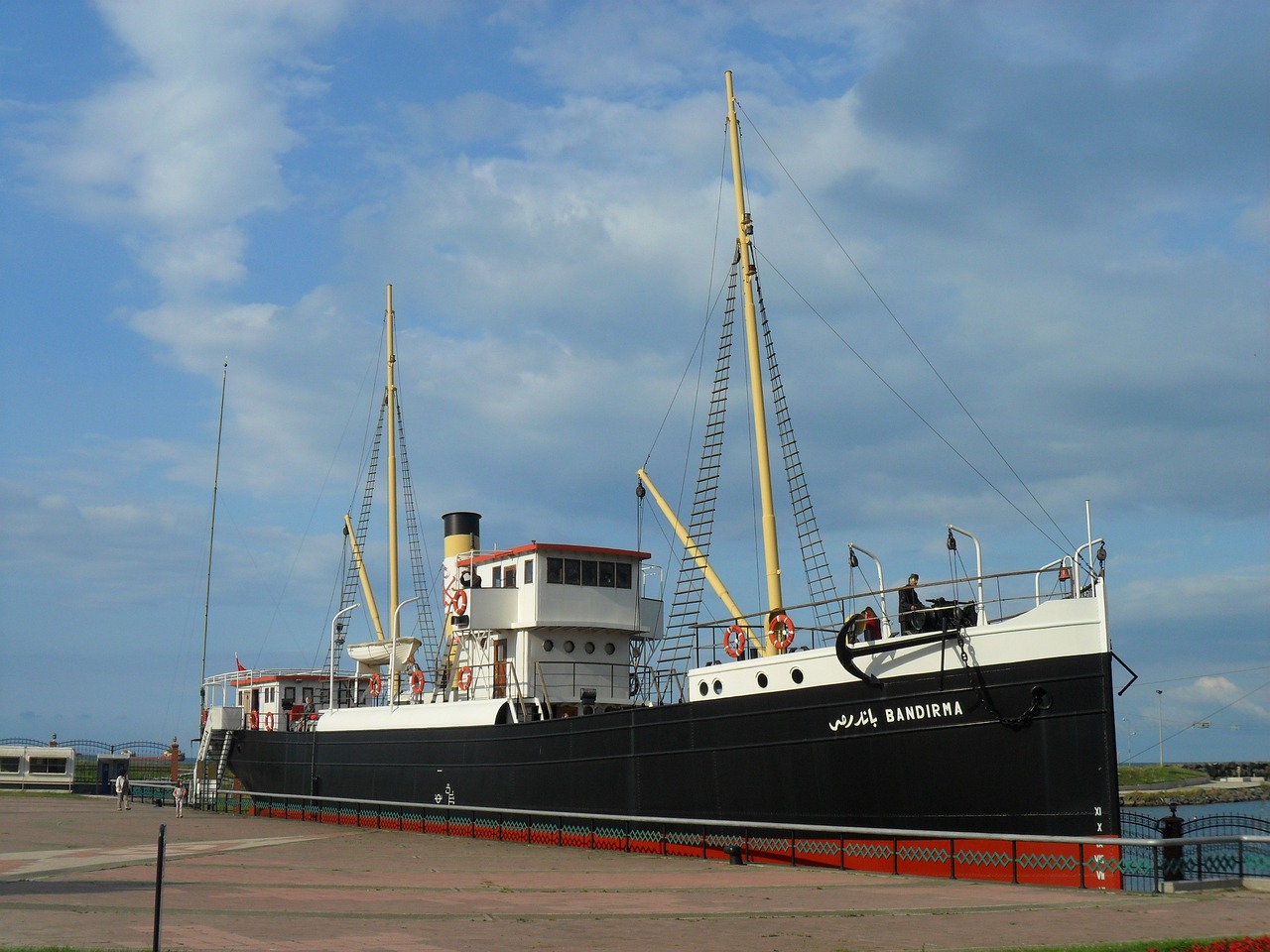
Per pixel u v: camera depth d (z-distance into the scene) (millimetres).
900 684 27734
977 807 26359
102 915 18656
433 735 41906
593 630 42062
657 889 23703
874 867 27922
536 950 15891
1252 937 16859
